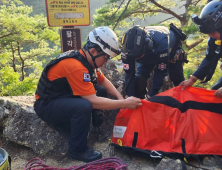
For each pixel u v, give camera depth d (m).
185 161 1.94
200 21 2.04
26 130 2.38
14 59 14.20
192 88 2.30
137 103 2.14
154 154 1.99
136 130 2.14
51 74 2.02
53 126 2.35
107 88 2.45
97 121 2.38
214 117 2.13
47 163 2.16
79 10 4.23
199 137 2.04
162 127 2.12
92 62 2.04
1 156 1.68
